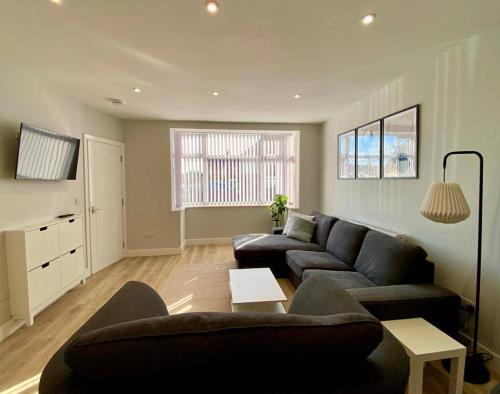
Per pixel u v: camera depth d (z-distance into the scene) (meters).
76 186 3.46
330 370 0.93
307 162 5.25
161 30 1.90
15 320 2.41
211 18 1.76
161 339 0.80
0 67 2.33
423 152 2.48
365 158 3.49
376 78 2.80
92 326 1.17
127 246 4.67
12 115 2.46
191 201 5.36
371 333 0.90
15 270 2.37
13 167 2.46
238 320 0.87
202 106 3.85
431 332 1.66
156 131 4.68
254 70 2.59
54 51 2.21
